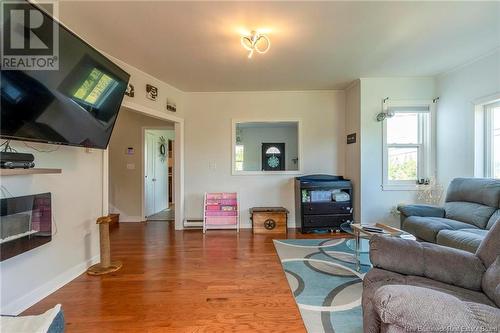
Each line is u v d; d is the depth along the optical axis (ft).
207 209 14.28
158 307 6.40
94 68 6.90
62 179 7.64
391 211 12.67
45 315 3.55
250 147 15.87
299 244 11.37
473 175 10.34
